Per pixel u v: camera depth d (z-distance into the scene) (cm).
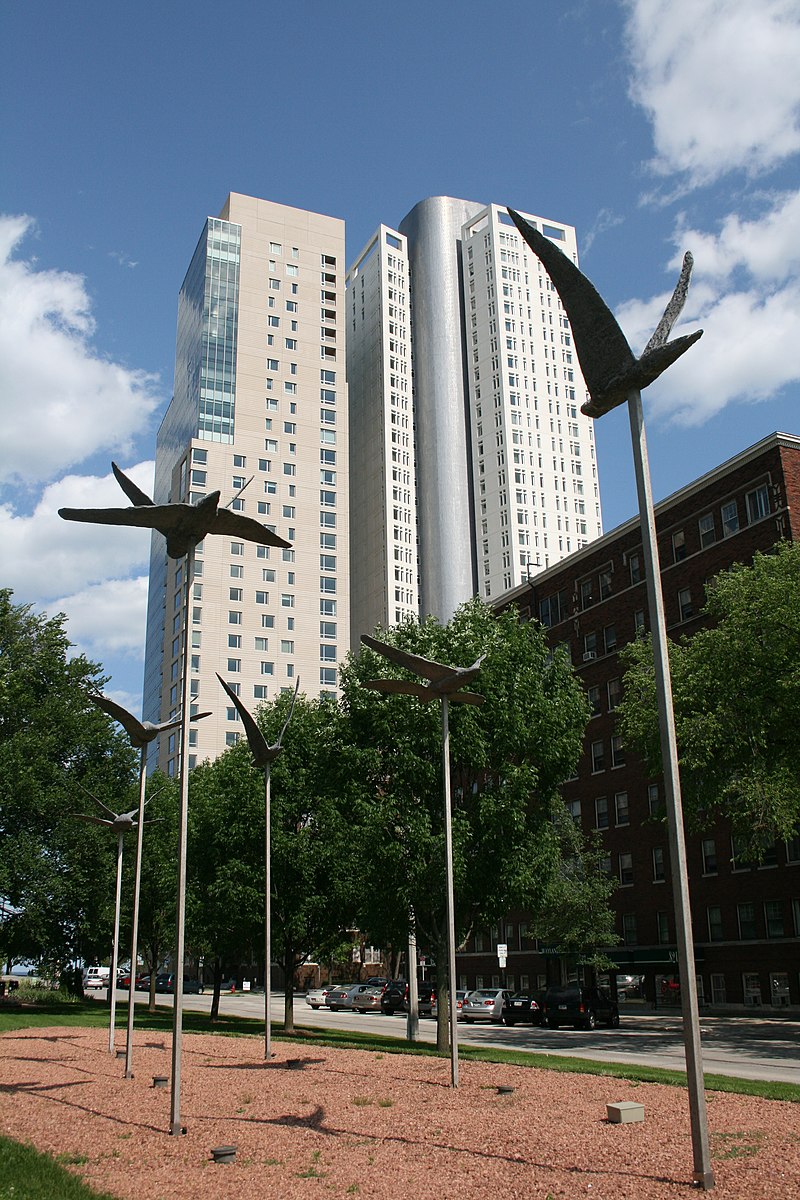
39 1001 4581
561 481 13538
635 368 1091
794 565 2966
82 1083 1542
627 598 5425
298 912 2973
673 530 5066
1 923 3903
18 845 3788
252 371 11600
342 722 2497
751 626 2881
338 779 2467
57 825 3928
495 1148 1041
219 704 10244
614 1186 873
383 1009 5050
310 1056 1988
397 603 13300
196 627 10394
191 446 11025
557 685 2558
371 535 13825
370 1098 1384
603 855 4853
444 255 14625
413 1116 1241
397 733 2381
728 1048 2573
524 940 5966
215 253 11888
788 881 4238
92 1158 1017
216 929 3250
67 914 3888
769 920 4306
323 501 11525
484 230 14388
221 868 3042
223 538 10800
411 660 1558
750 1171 914
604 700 5538
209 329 11538
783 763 2855
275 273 12112
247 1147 1065
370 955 9444
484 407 13788
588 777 5572
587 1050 2523
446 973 2336
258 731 2058
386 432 13900
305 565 11150
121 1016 3647
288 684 10638
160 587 11912
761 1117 1191
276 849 3003
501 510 13200
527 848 2377
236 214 12162
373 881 2409
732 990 4428
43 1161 973
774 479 4425
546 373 13900
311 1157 1016
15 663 4209
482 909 2419
